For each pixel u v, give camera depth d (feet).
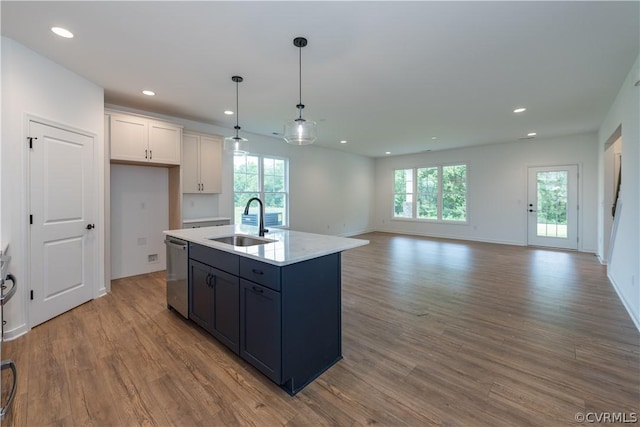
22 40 8.05
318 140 21.61
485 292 11.93
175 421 5.21
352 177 28.14
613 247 13.11
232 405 5.62
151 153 13.09
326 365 6.83
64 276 9.74
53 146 9.29
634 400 5.65
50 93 9.16
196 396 5.85
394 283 13.17
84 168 10.49
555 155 20.95
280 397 5.85
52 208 9.27
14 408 5.44
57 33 7.71
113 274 13.60
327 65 9.55
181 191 14.35
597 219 19.34
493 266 16.17
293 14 6.91
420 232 28.17
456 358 7.19
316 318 6.57
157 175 14.85
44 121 8.97
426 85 11.23
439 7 6.66
